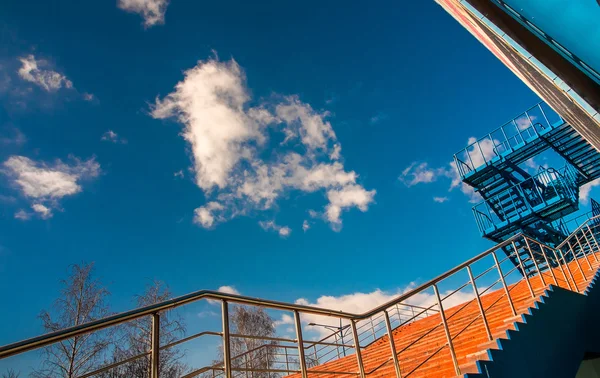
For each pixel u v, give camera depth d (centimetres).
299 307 350
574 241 1327
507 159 1448
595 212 1517
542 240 1473
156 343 238
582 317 684
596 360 816
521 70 331
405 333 902
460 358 464
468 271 515
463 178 1537
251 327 2033
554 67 247
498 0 254
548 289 626
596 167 1455
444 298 461
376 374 582
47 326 1340
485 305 805
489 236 1513
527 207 1402
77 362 1285
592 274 859
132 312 226
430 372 486
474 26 342
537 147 1397
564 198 1308
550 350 538
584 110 250
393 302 424
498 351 437
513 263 1177
